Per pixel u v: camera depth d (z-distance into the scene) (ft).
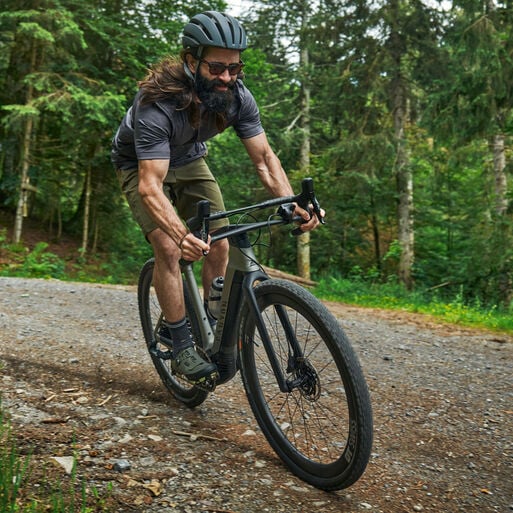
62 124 46.03
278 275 47.34
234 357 9.08
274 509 7.17
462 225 58.59
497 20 38.93
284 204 8.50
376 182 49.67
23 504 6.59
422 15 48.39
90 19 46.06
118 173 9.87
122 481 7.41
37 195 52.90
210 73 8.28
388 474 8.54
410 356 15.74
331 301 34.55
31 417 9.13
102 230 55.52
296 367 7.98
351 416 7.27
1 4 42.73
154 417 9.66
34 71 44.09
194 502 7.11
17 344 13.34
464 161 43.83
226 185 59.57
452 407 11.67
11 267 41.32
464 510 7.79
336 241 63.16
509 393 12.83
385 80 50.75
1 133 48.80
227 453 8.57
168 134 8.60
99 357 12.80
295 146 61.16
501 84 37.70
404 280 52.75
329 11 51.34
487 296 44.86
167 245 9.30
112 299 21.43
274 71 64.03
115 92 46.55
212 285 9.39
